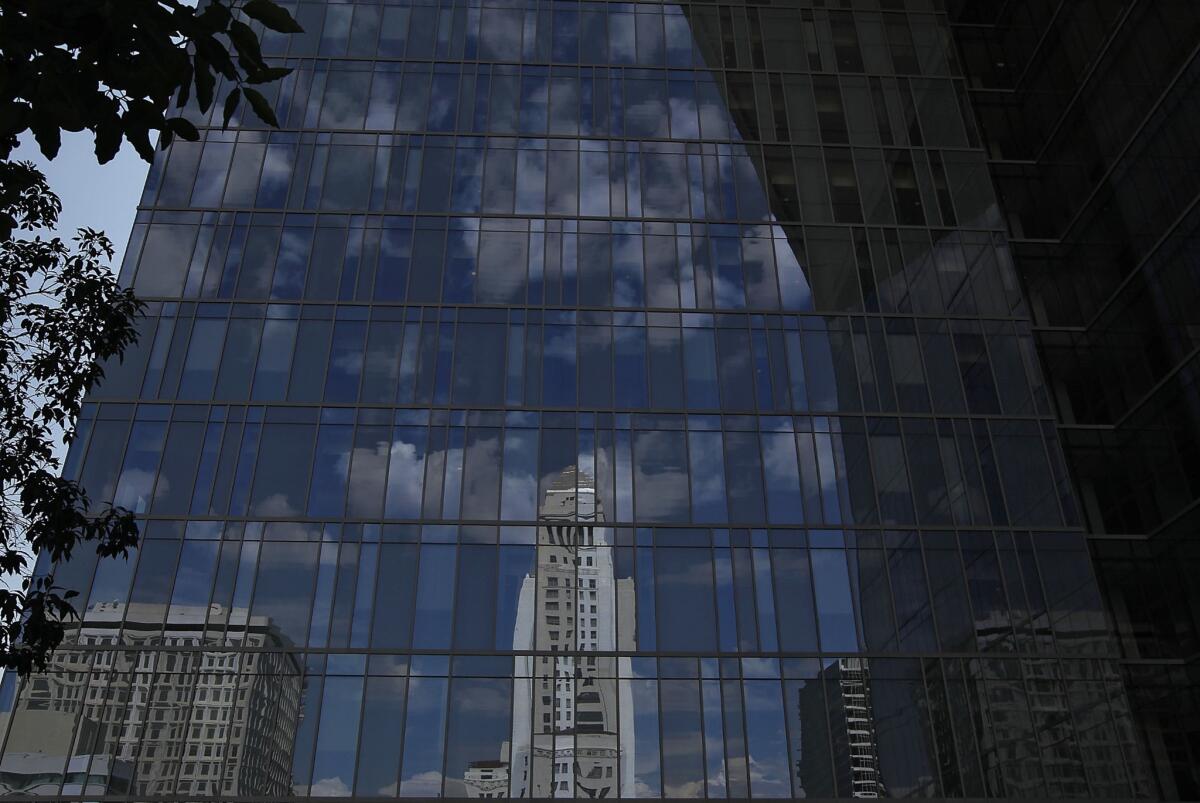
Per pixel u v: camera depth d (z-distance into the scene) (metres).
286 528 27.28
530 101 35.34
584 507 28.02
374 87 35.25
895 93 36.69
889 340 31.48
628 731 24.98
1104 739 25.39
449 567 26.95
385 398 29.48
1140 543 30.27
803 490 28.70
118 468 27.84
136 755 24.11
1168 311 30.14
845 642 26.48
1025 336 31.70
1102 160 33.97
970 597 27.30
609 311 31.39
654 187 33.91
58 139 5.72
